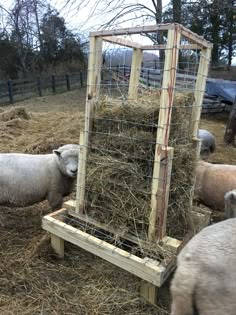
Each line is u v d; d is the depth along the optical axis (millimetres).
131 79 3670
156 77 5906
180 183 3336
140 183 3191
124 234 3268
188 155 3367
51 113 12539
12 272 3324
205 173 4230
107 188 3359
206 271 1868
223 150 8273
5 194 3934
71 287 3182
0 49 27672
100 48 3262
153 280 2816
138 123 3145
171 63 2744
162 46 3438
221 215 4652
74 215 3643
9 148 7438
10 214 4500
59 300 3025
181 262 1979
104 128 3365
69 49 26828
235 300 1807
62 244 3557
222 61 24328
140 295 3049
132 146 3193
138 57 3625
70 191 4348
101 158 3379
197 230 3486
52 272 3369
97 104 3385
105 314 2881
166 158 2920
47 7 22750
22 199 4035
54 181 4094
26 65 28406
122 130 3252
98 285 3201
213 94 13555
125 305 2971
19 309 2912
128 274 3326
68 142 7660
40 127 9797
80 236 3287
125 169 3232
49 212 4605
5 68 28000
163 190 2986
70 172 3885
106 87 3607
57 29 23359
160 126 2896
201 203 4418
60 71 28078
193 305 1940
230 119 8828
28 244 3816
